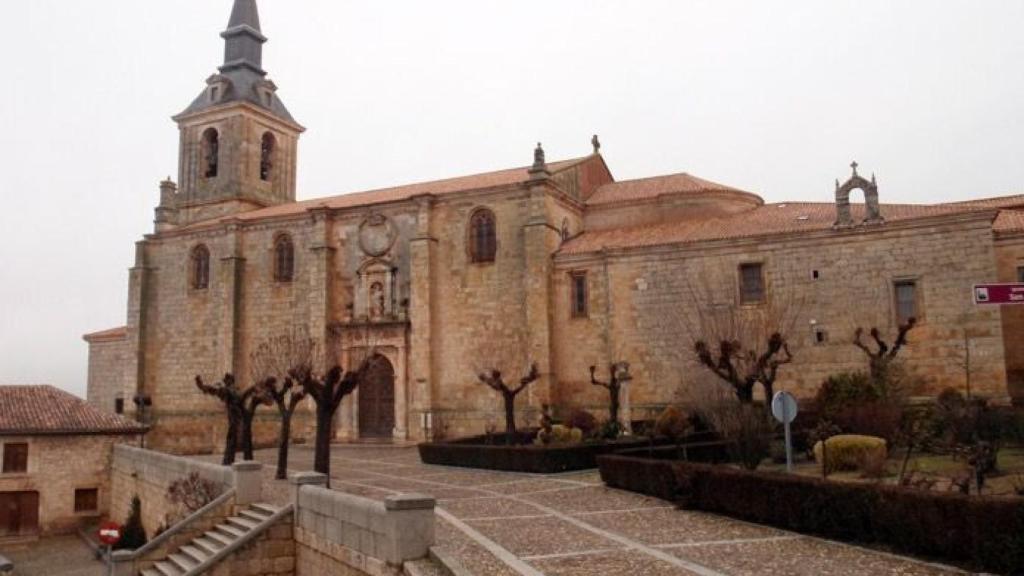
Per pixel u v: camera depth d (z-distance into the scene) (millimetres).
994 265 35750
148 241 62469
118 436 44875
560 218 49781
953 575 13695
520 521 20297
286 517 22375
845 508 16781
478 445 35188
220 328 57000
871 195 38781
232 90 66000
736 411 25688
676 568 14641
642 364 43188
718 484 20609
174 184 64438
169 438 59062
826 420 29781
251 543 21859
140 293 61375
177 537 25875
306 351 41219
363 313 52344
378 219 52625
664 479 23266
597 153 57688
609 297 44688
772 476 18938
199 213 64875
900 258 37719
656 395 42500
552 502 23594
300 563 21750
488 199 49219
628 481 25266
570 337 45906
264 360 43375
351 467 36062
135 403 57875
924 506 14961
